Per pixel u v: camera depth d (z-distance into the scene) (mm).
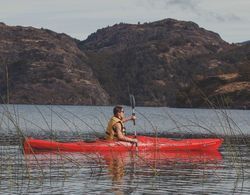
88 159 25406
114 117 30156
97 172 20719
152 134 50000
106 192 16188
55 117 98125
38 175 19625
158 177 19484
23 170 20781
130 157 26797
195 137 45406
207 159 26281
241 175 20219
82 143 29641
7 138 37344
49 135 46312
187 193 16141
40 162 23625
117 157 26672
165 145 30625
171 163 24359
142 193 16078
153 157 27078
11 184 17547
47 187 17047
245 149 32125
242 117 107000
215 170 21719
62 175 19688
